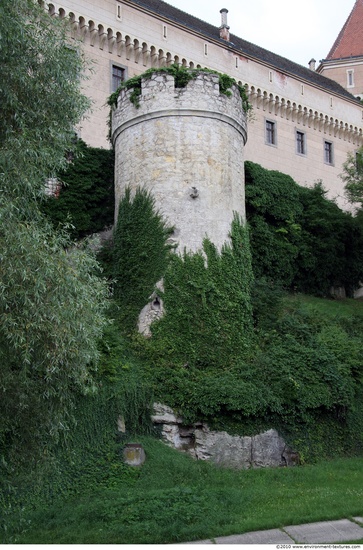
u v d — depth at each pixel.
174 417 17.28
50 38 14.47
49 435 13.66
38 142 13.57
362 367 19.88
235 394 17.06
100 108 31.14
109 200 24.91
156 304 19.64
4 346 11.34
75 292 11.99
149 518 12.36
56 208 23.83
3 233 11.33
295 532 11.50
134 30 33.50
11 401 11.95
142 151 21.14
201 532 11.55
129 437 16.53
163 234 20.09
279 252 28.33
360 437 18.77
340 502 13.07
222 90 21.95
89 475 15.04
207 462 16.58
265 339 20.22
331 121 43.75
